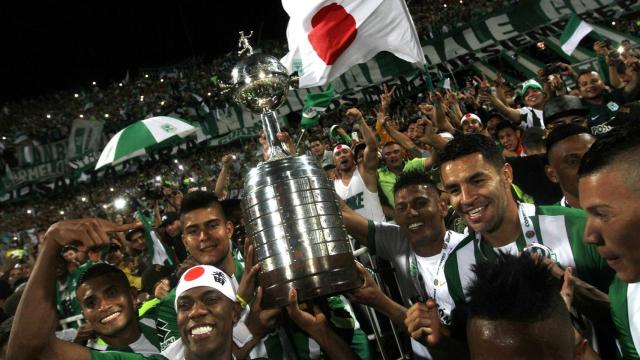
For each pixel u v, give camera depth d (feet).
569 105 10.14
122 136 9.31
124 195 48.83
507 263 3.60
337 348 6.03
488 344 3.34
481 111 19.16
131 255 15.69
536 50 50.78
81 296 7.17
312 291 4.59
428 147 16.34
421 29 52.65
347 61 11.37
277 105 5.73
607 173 3.33
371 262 8.22
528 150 11.08
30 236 43.88
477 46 51.39
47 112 62.08
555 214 5.88
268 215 4.79
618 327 4.85
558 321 3.31
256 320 6.18
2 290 16.65
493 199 5.68
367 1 11.31
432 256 7.16
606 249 3.43
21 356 4.91
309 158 5.16
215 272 6.07
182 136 10.30
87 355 5.39
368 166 12.97
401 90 49.19
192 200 7.50
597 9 48.44
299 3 11.48
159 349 7.63
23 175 55.57
